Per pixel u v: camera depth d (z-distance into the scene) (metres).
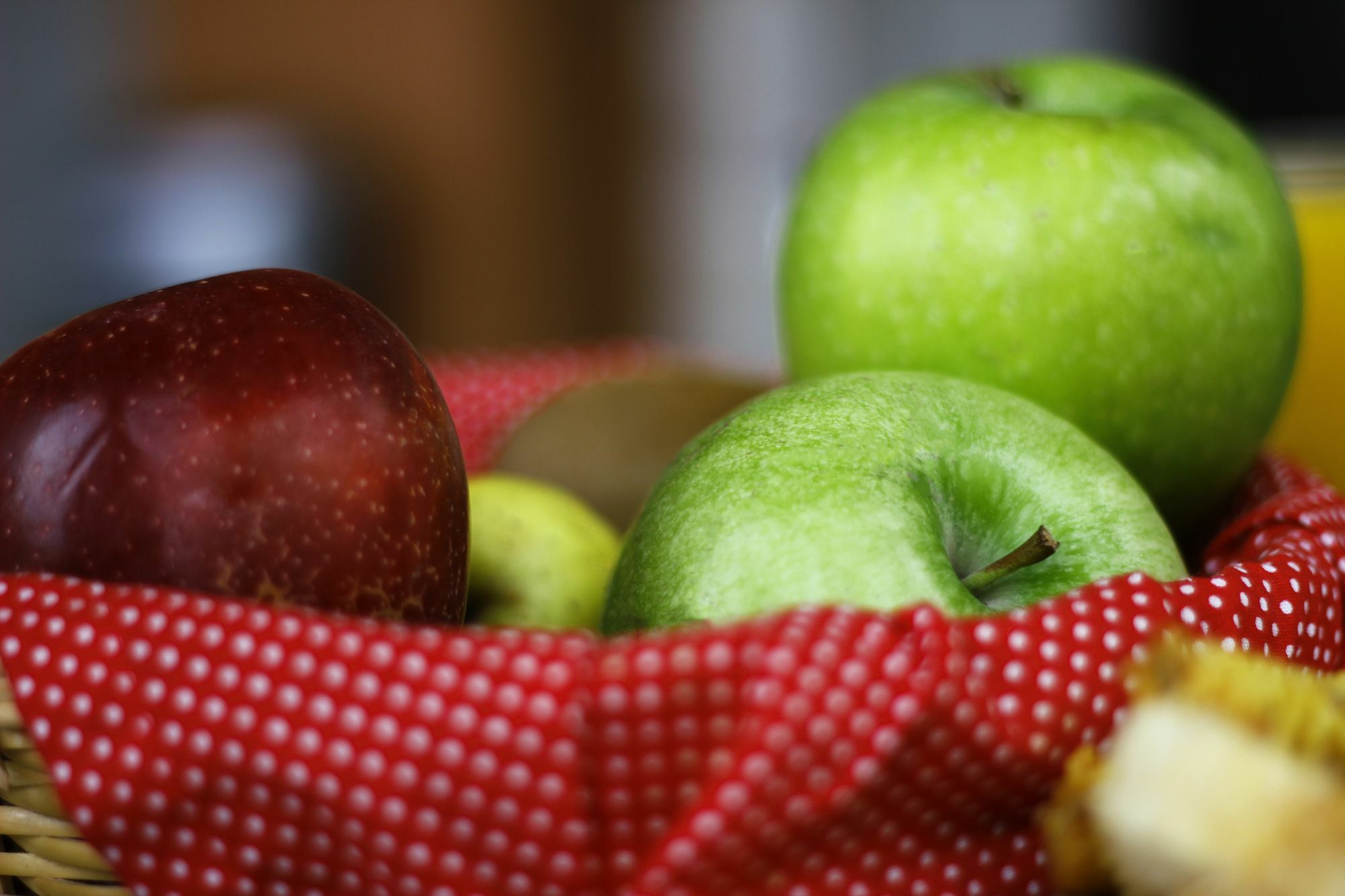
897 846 0.27
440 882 0.27
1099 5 0.98
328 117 1.20
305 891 0.27
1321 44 0.75
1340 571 0.31
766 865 0.26
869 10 1.20
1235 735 0.24
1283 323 0.35
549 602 0.35
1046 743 0.27
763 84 1.25
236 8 1.17
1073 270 0.33
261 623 0.27
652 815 0.27
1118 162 0.34
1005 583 0.30
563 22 1.22
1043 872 0.27
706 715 0.26
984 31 1.13
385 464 0.29
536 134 1.24
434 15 1.19
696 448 0.31
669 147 1.27
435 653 0.26
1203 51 0.83
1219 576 0.29
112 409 0.29
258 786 0.27
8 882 0.29
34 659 0.27
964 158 0.34
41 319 1.18
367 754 0.26
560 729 0.26
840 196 0.35
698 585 0.29
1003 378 0.34
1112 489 0.31
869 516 0.29
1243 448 0.35
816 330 0.36
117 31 1.16
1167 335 0.34
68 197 1.17
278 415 0.29
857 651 0.26
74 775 0.27
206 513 0.29
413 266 1.24
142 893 0.27
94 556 0.28
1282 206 0.35
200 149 1.18
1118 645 0.27
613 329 1.30
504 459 0.40
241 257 1.19
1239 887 0.24
